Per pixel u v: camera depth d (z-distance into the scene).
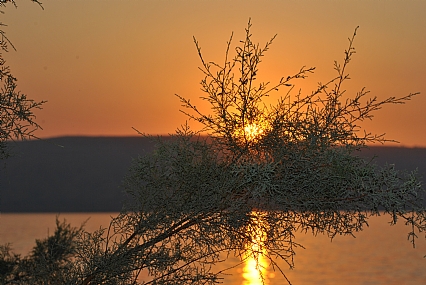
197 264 8.68
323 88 8.54
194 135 8.71
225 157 8.62
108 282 8.74
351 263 135.62
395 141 8.38
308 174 8.23
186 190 8.60
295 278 104.75
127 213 8.75
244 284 63.47
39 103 8.55
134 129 8.82
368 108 8.45
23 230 195.75
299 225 8.26
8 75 8.52
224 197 8.43
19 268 11.37
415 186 8.12
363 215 8.21
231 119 8.55
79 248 8.91
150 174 8.72
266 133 8.48
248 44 8.57
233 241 8.41
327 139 8.37
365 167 8.35
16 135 8.42
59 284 9.03
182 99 8.67
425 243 189.00
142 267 8.64
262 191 7.93
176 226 8.59
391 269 127.69
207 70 8.62
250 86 8.56
